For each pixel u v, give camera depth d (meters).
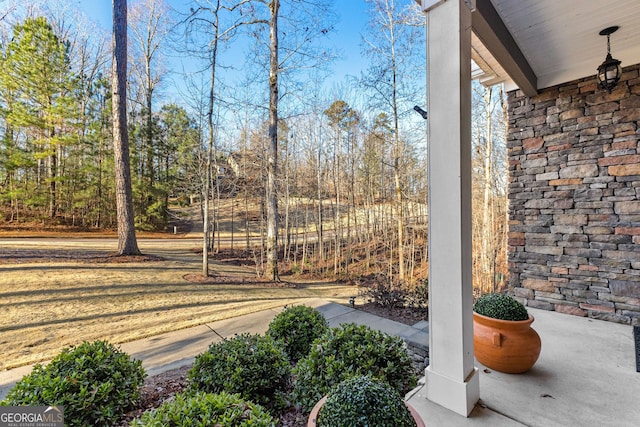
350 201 12.98
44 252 7.85
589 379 2.00
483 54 2.99
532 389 1.89
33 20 12.00
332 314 4.25
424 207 11.38
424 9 1.77
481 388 1.90
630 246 2.88
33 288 5.14
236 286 7.00
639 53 2.80
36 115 12.08
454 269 1.66
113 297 5.19
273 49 8.20
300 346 2.76
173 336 3.59
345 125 12.59
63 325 3.92
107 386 1.80
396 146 9.30
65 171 14.57
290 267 11.72
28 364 2.88
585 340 2.58
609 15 2.27
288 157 12.67
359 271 11.42
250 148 9.88
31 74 11.77
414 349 3.07
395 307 4.53
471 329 1.74
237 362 2.04
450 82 1.67
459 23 1.65
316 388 1.82
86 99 13.98
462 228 1.65
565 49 2.77
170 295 5.64
